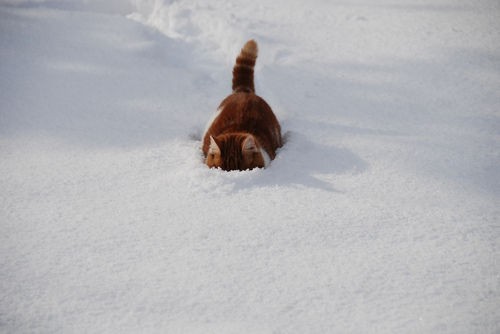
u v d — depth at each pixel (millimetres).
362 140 4758
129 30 7082
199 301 2750
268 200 3762
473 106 5430
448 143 4695
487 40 7141
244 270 2996
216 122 4711
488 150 4555
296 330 2564
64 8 7945
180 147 4570
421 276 2963
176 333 2535
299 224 3457
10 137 4609
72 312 2641
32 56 6219
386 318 2645
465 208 3684
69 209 3598
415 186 3994
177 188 3893
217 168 4230
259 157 4246
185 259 3086
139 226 3414
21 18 7223
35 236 3273
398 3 8766
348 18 8070
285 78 6113
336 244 3256
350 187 3971
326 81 6059
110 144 4582
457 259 3119
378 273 2986
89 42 6676
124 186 3922
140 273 2955
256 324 2598
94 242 3230
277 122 4938
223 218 3521
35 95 5383
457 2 8758
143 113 5195
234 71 5320
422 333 2545
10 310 2637
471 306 2729
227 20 7430
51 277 2896
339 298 2783
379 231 3400
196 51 6762
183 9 7605
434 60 6566
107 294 2779
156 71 6156
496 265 3062
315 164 4332
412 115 5273
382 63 6512
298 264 3059
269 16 8039
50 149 4445
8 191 3797
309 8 8484
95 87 5648
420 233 3383
